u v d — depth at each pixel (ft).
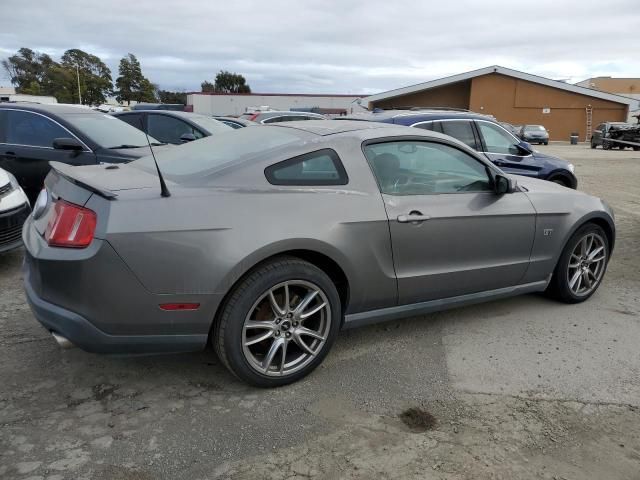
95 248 8.62
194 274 9.04
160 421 9.16
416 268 11.56
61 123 20.77
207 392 10.11
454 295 12.45
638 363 11.63
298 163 10.44
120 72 308.81
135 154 19.58
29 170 20.92
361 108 156.87
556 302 15.10
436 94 154.51
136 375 10.64
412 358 11.63
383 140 11.61
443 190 12.10
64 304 8.99
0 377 10.36
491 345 12.32
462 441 8.82
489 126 25.39
